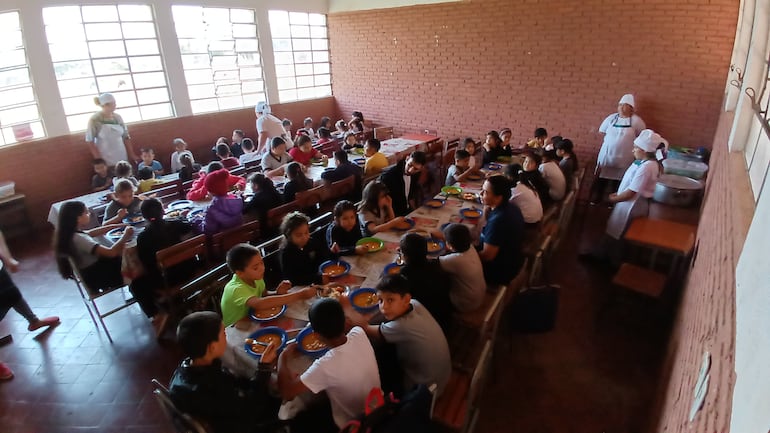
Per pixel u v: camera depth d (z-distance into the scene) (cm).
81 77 625
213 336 190
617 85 637
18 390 320
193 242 339
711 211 286
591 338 364
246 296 250
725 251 164
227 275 309
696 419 121
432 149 646
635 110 632
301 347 217
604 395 307
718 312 140
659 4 579
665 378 259
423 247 260
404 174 479
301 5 860
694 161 552
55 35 589
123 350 359
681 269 367
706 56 568
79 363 345
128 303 377
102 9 627
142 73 688
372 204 371
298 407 218
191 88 750
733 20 541
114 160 626
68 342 369
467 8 729
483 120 777
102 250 344
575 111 681
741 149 254
